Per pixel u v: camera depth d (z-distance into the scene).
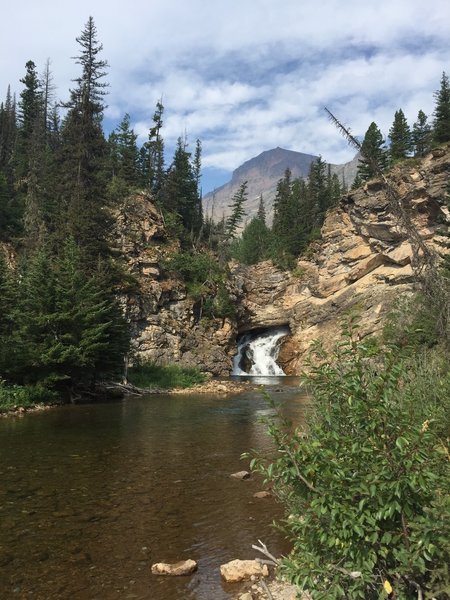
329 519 4.26
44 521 9.69
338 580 4.23
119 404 30.61
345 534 3.95
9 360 28.44
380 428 4.16
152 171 86.88
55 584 7.13
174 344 57.78
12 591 6.90
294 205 100.56
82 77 54.06
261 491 11.66
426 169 55.53
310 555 4.43
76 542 8.70
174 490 11.93
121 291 51.94
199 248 80.38
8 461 14.59
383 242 62.12
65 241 40.28
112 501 11.02
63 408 28.02
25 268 40.59
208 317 66.50
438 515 3.87
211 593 6.90
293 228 91.19
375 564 4.29
